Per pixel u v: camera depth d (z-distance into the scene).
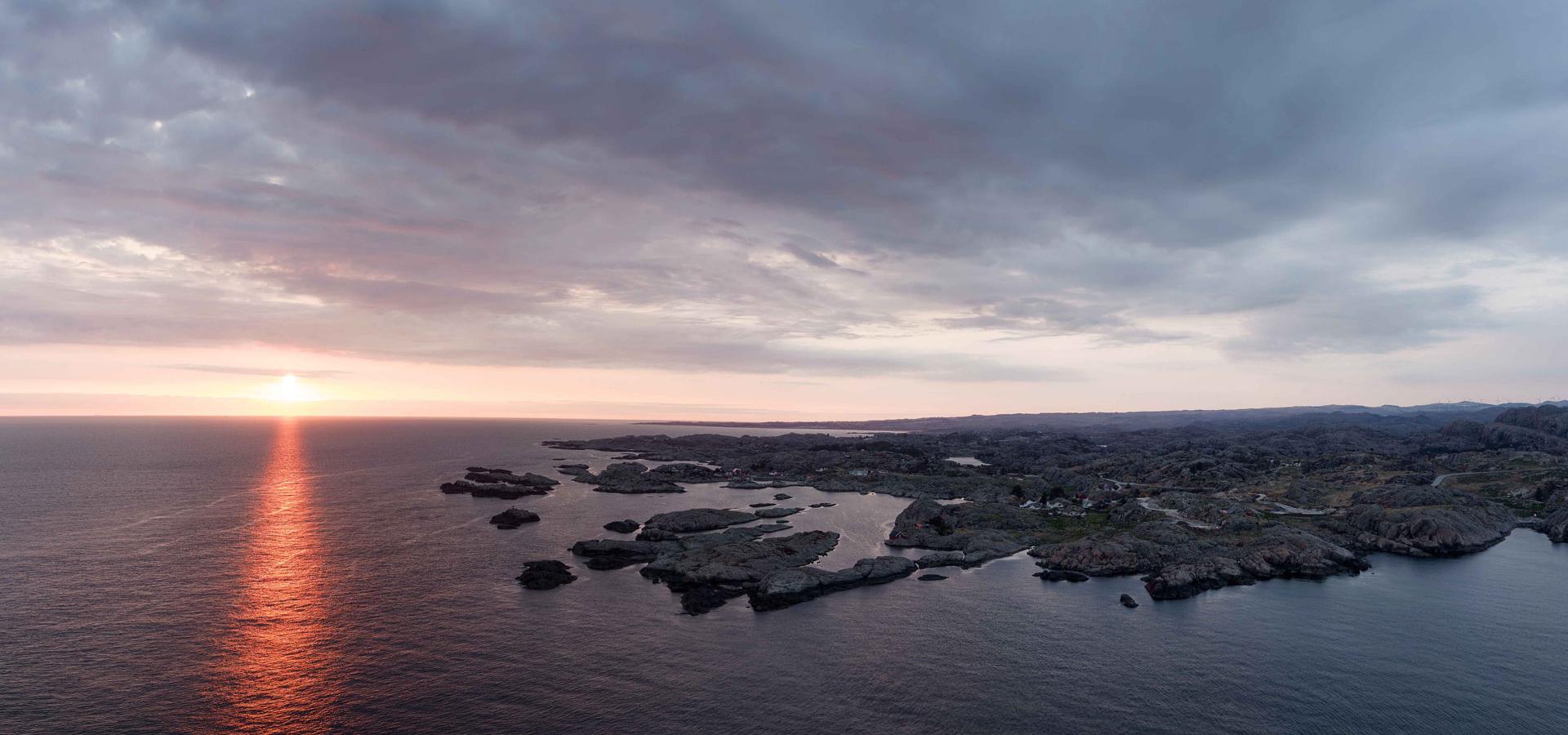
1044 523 183.50
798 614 111.38
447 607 111.19
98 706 78.00
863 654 95.06
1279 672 90.38
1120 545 145.00
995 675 88.81
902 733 74.69
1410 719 78.81
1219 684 87.06
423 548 150.00
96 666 87.50
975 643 99.50
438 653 93.06
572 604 113.81
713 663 91.50
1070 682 87.19
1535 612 113.94
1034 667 91.38
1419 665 92.75
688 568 132.50
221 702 79.38
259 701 79.75
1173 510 188.88
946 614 112.00
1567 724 78.00
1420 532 159.25
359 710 78.00
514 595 118.25
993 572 138.88
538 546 153.62
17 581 120.56
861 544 163.38
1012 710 80.00
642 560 143.12
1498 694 84.62
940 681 87.06
